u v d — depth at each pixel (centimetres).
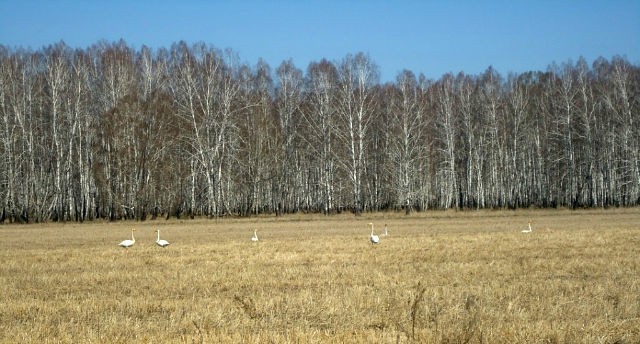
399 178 6562
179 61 6619
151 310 1503
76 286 1908
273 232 4225
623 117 6688
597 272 1994
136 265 2389
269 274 2078
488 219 5350
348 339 1126
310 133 6775
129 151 5897
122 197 5897
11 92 5925
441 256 2502
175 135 6109
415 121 6656
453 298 1552
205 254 2731
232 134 6406
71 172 5956
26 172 5891
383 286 1780
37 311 1508
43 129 6200
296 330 1207
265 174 6606
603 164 6850
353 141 6206
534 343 1096
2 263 2478
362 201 6906
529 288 1670
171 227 4928
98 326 1318
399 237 3447
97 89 6406
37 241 3716
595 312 1359
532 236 3334
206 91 6238
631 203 6706
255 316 1388
